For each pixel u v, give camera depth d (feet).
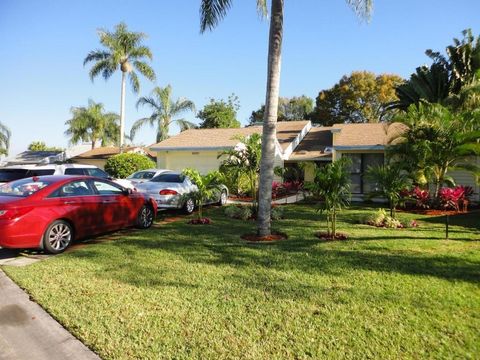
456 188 45.09
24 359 11.09
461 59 64.18
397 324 12.75
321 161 73.46
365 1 32.55
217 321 13.11
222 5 31.09
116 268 19.52
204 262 20.58
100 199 26.78
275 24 26.53
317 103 150.20
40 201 22.70
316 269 19.11
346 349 11.21
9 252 23.70
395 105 71.36
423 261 20.56
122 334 12.25
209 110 130.11
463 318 13.17
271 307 14.24
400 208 46.24
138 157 75.82
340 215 39.60
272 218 36.70
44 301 14.97
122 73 97.45
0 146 117.70
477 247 24.04
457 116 44.39
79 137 128.57
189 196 35.19
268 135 26.86
